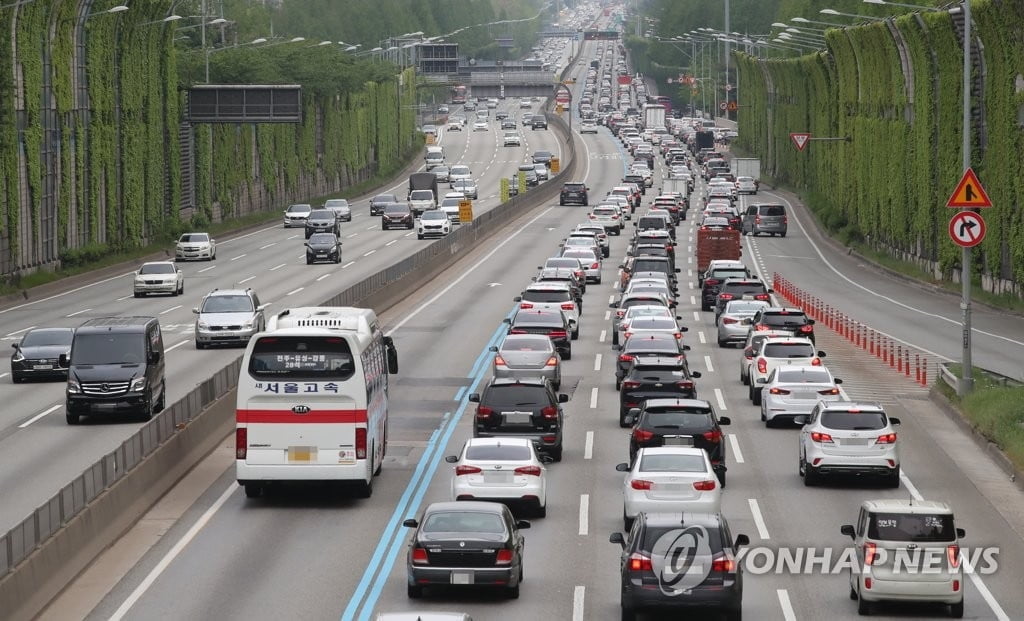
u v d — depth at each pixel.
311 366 92.38
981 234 128.50
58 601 71.88
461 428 121.44
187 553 81.31
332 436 92.50
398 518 89.81
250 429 92.31
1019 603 70.19
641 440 97.50
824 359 162.25
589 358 164.12
